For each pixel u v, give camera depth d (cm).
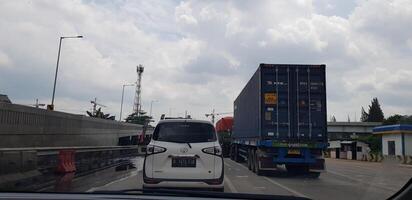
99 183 1630
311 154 2048
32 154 1727
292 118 2045
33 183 1573
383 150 5466
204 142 1114
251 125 2342
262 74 2056
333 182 1802
